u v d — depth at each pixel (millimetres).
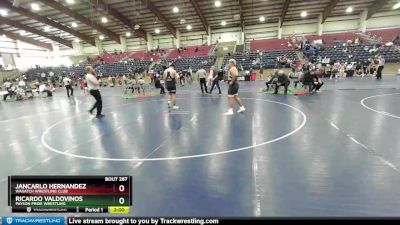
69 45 36250
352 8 26609
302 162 3764
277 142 4754
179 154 4379
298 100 9531
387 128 5277
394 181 3070
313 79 11516
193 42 33375
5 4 21578
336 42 26469
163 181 3379
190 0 22047
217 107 8859
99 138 5629
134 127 6508
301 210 2598
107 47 36344
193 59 26984
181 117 7484
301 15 27891
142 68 26609
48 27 29594
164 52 31734
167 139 5309
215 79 12852
